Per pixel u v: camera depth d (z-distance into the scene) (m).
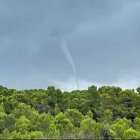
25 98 99.38
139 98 100.31
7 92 109.31
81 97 106.00
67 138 39.00
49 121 69.38
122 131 58.47
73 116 79.25
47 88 108.50
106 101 98.12
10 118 73.00
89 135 39.81
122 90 102.25
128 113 94.25
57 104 98.69
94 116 93.56
